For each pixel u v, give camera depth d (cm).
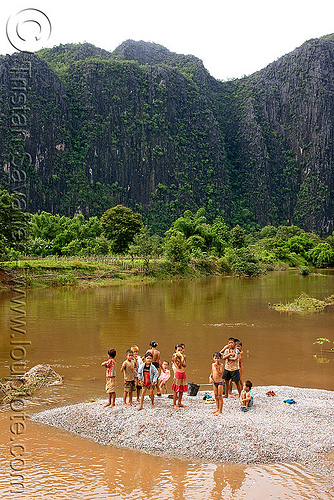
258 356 1480
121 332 1853
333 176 17562
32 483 670
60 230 7500
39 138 12581
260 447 769
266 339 1753
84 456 752
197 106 17538
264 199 17162
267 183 17562
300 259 8950
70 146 13750
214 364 909
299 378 1238
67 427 863
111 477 689
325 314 2434
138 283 4569
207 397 1008
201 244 7906
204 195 15888
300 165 18150
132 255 6006
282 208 17662
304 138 18225
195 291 3756
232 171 18250
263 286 4328
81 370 1278
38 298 3061
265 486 670
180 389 916
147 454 760
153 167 15150
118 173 14512
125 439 805
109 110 14938
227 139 19275
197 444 780
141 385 941
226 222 15775
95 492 650
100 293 3478
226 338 1758
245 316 2342
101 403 959
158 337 1761
